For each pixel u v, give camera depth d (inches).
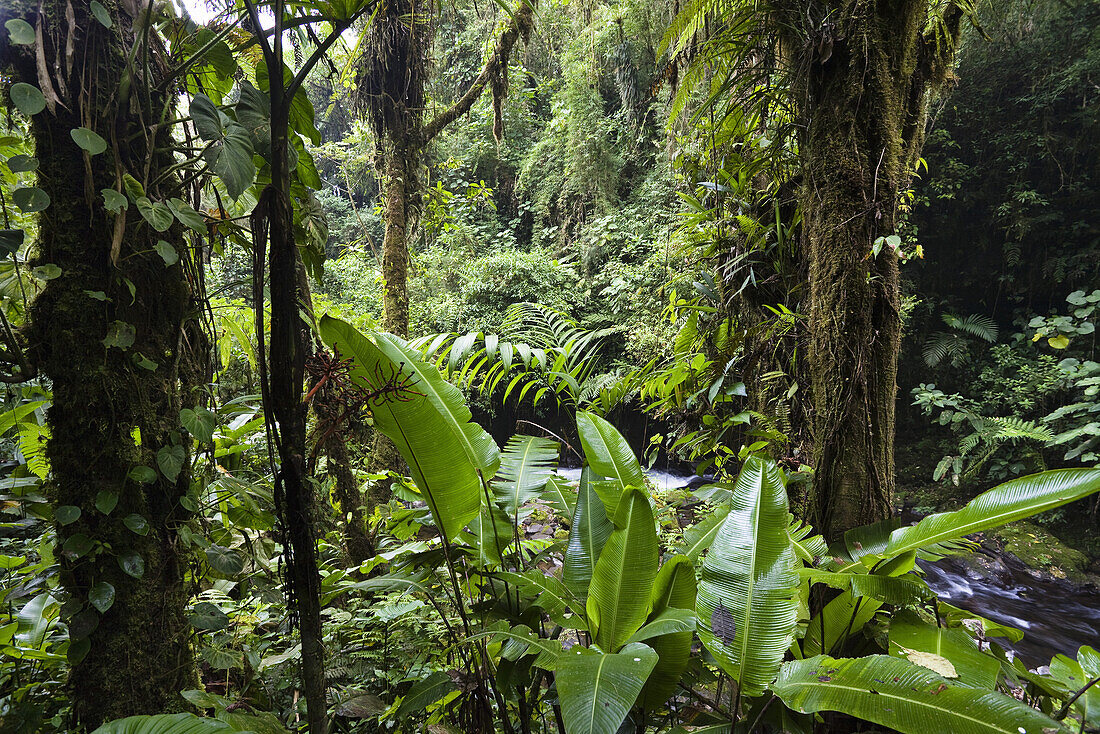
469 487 67.9
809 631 77.7
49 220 53.5
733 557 70.1
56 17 52.0
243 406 84.0
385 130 206.4
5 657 66.2
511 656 62.1
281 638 92.0
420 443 64.0
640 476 86.8
